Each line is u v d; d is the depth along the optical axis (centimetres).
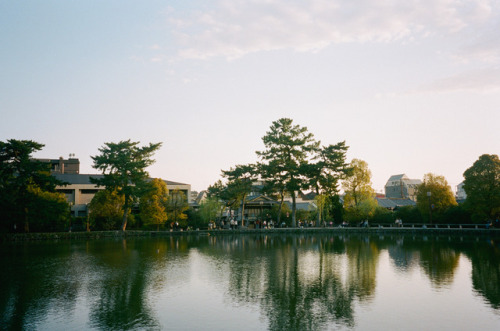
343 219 7706
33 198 5519
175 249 3712
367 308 1448
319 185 7100
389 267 2370
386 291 1714
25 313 1420
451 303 1509
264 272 2227
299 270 2286
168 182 9756
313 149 7144
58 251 3597
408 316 1348
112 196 6588
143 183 6400
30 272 2300
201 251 3475
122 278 2077
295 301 1556
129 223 7006
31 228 5988
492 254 2973
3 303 1562
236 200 7631
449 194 6525
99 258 2986
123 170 6272
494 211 5525
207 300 1584
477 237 5022
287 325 1267
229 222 8619
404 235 5784
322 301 1551
